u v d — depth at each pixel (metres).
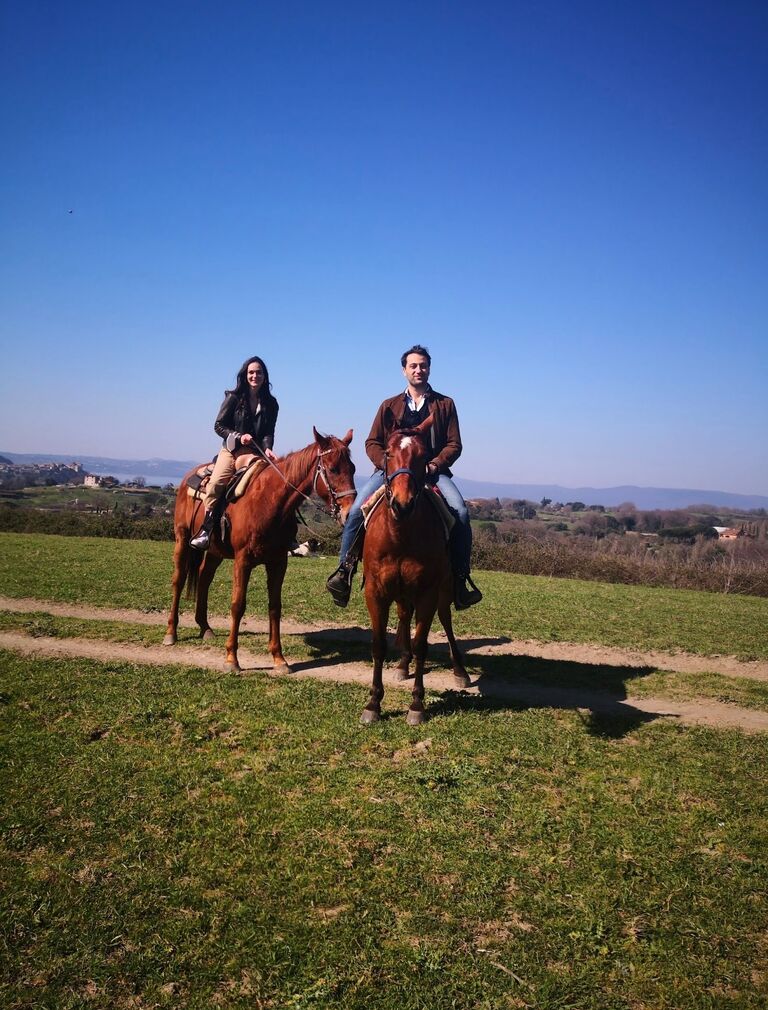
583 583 22.02
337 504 8.12
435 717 6.87
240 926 3.70
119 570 17.56
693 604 17.58
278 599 8.91
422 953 3.52
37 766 5.42
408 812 4.89
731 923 3.84
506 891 4.05
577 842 4.55
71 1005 3.16
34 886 3.95
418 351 7.39
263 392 9.48
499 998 3.28
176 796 5.03
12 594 13.53
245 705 7.00
